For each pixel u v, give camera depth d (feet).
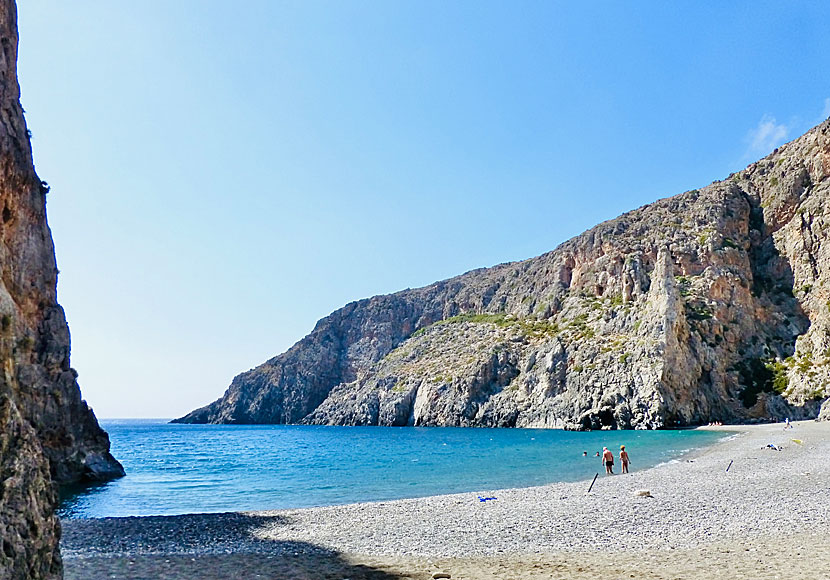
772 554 43.37
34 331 129.29
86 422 149.48
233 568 45.78
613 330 418.51
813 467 110.42
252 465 194.70
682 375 342.64
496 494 98.89
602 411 357.00
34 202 130.11
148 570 45.55
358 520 74.13
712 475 108.27
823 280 383.65
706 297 393.91
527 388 428.97
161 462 213.25
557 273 574.15
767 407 331.77
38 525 27.12
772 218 448.65
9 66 120.67
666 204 538.47
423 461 190.80
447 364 540.11
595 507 75.10
